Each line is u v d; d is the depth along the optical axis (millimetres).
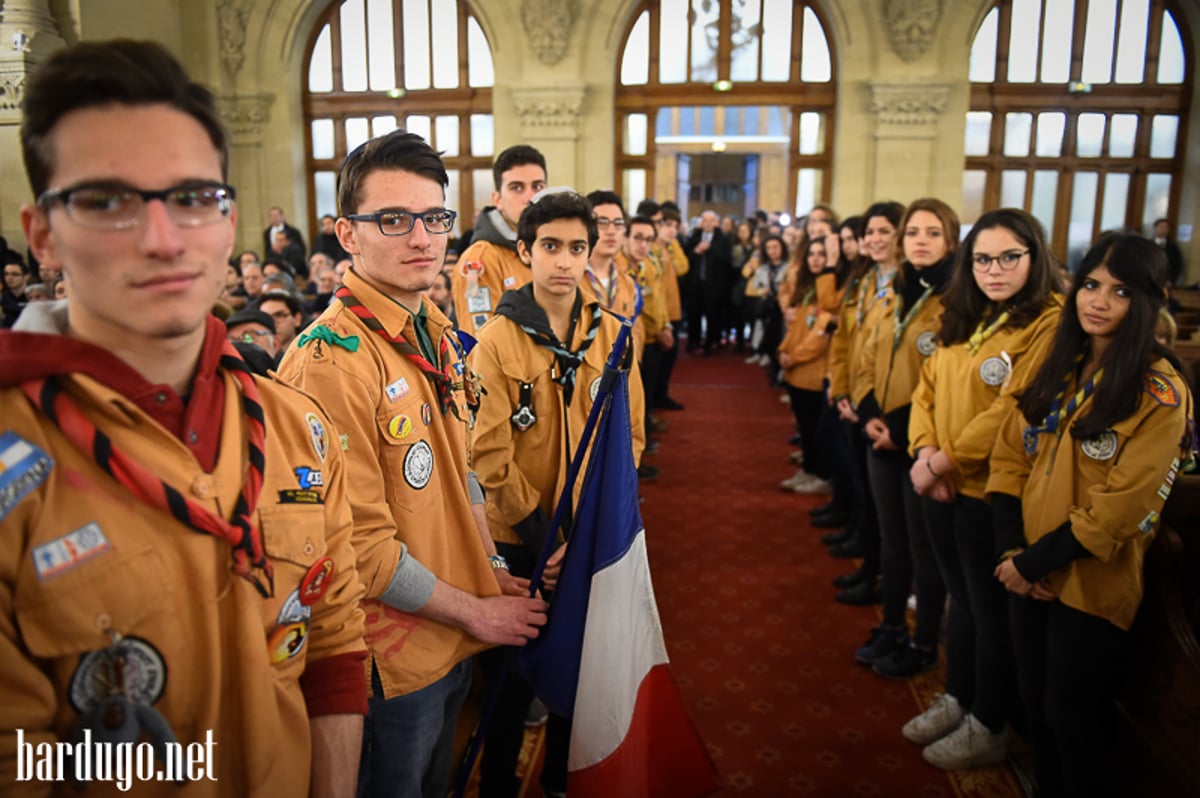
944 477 2240
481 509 1686
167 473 805
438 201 1400
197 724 821
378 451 1347
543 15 9617
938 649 2930
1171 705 1788
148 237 744
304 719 946
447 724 1534
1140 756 1884
